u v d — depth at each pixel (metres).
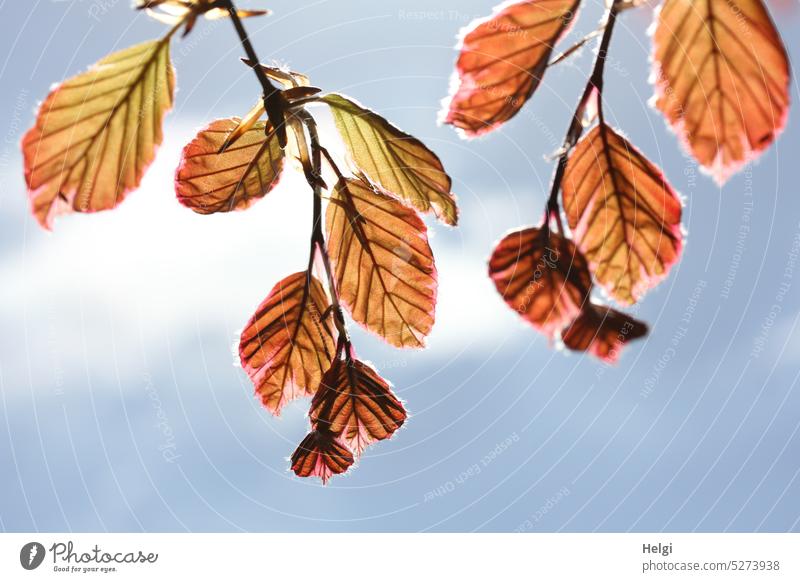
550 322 0.54
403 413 0.55
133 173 0.52
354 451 0.55
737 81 0.52
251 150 0.52
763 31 0.51
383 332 0.53
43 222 0.52
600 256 0.53
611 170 0.53
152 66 0.52
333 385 0.54
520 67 0.52
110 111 0.52
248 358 0.54
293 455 0.55
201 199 0.52
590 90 0.52
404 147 0.52
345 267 0.53
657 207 0.53
